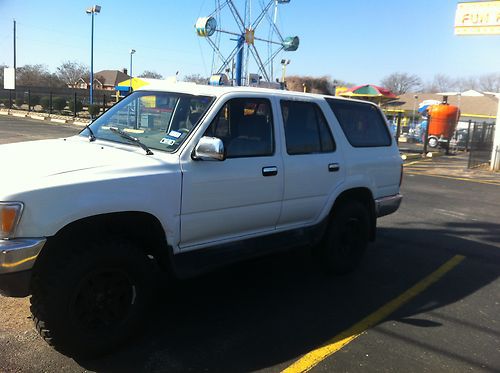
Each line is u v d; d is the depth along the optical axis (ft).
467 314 14.57
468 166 55.31
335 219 16.40
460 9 55.88
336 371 10.99
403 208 30.45
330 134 15.96
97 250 10.40
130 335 11.39
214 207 12.42
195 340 12.05
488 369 11.46
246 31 57.11
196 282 15.90
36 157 11.23
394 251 20.84
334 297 15.30
